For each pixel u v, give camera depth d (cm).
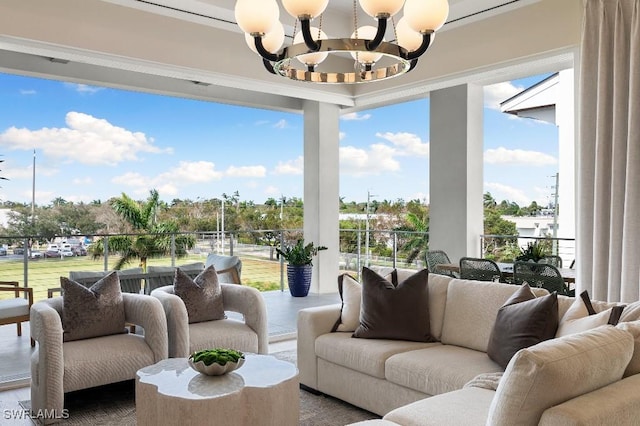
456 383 283
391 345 346
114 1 426
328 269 802
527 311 285
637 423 169
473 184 677
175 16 460
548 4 438
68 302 368
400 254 799
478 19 473
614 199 384
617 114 383
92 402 371
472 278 526
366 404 342
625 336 189
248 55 537
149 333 372
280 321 611
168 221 1398
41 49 417
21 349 488
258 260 803
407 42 287
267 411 274
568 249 642
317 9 231
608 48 392
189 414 256
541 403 158
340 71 631
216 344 400
